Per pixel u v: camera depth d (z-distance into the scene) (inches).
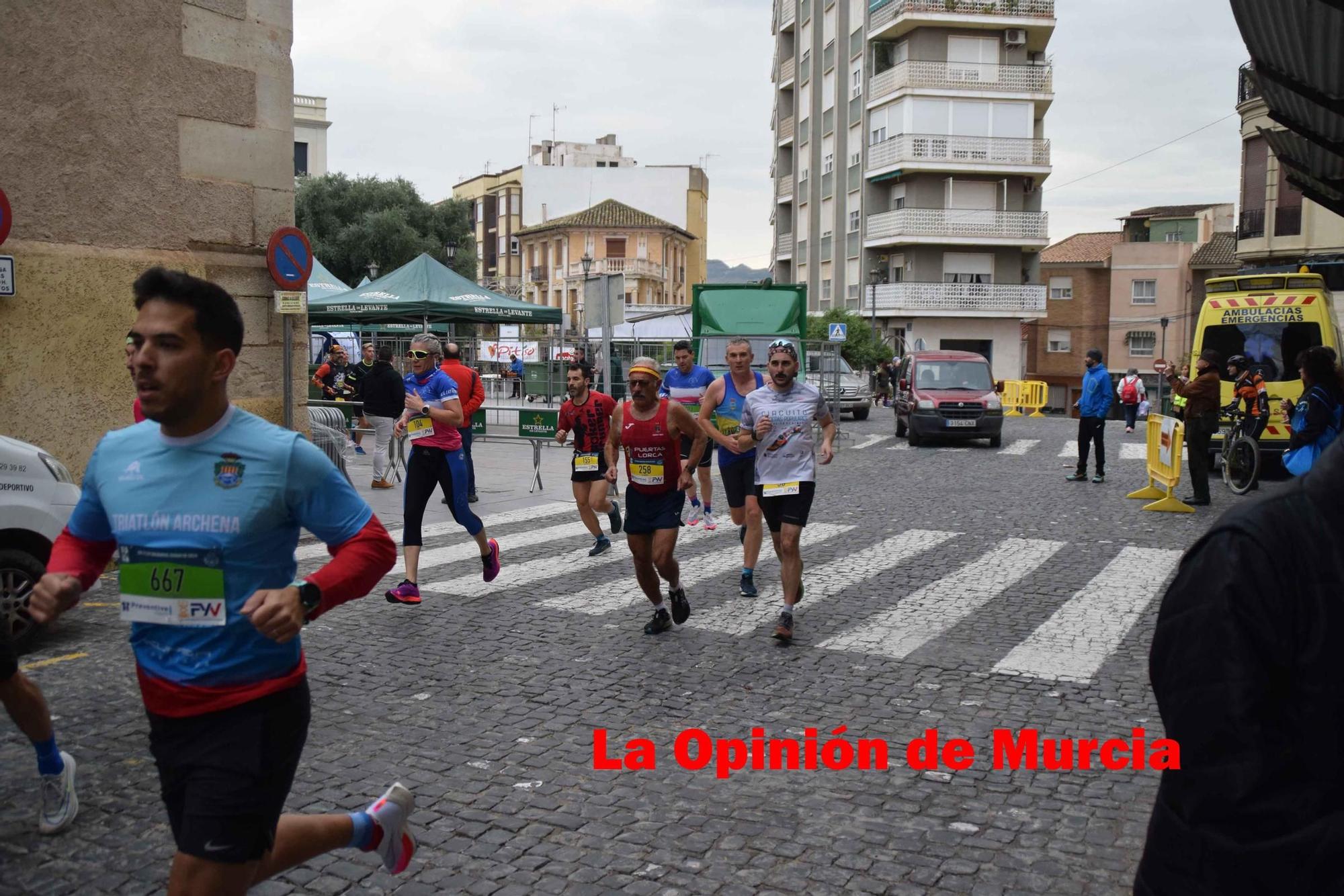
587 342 971.3
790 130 2341.3
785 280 2415.1
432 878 146.2
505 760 189.5
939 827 163.6
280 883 143.7
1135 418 989.8
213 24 401.4
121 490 100.8
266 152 420.8
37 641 263.0
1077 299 2326.5
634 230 2947.8
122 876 144.5
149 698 101.7
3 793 170.6
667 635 276.7
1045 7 1817.2
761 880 146.1
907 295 1868.8
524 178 3176.7
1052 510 504.1
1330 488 63.6
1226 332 670.5
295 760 104.4
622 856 152.9
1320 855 60.1
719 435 280.5
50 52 355.9
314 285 870.4
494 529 446.6
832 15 2080.5
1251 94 1168.8
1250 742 61.2
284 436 102.1
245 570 99.9
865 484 607.8
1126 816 168.2
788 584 271.6
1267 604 62.4
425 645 265.4
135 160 380.8
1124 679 241.4
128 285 380.5
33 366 358.0
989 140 1840.6
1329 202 591.2
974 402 831.1
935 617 297.6
